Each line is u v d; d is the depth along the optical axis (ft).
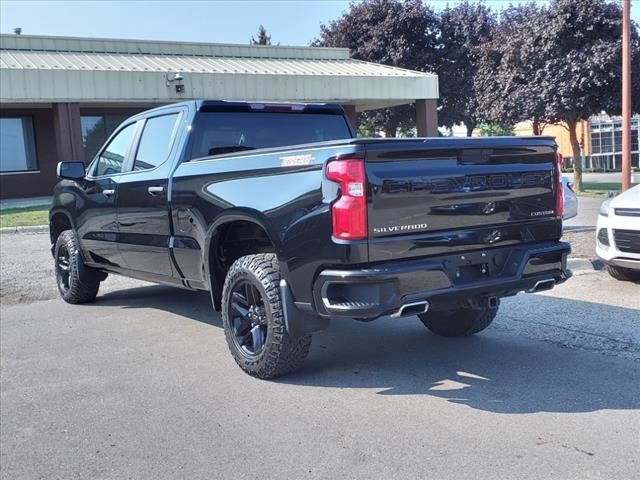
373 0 116.16
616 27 62.90
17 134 79.00
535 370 16.02
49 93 64.95
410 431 12.69
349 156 12.87
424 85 83.76
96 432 13.20
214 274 17.15
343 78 78.95
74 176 22.67
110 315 23.21
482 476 10.83
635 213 23.61
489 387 14.96
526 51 66.80
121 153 21.63
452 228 14.20
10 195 78.59
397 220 13.34
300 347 15.21
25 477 11.47
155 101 70.49
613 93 64.69
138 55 79.05
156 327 21.27
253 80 74.33
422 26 113.50
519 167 15.25
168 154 18.99
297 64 85.81
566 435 12.29
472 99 109.60
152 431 13.15
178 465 11.68
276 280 14.89
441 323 19.17
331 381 15.65
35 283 29.19
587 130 142.72
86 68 67.46
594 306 22.00
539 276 15.52
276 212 14.32
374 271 12.94
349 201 12.90
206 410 14.10
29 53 72.69
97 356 18.28
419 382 15.43
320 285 13.48
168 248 18.54
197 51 84.07
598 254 25.45
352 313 13.12
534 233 15.69
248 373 16.02
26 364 17.74
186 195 17.46
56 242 25.68
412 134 134.10
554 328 19.66
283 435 12.71
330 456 11.76
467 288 14.15
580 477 10.72
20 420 13.93
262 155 15.02
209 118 18.90
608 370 15.81
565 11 63.31
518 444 11.97
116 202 20.94
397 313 13.26
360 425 13.05
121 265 21.79
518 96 68.44
